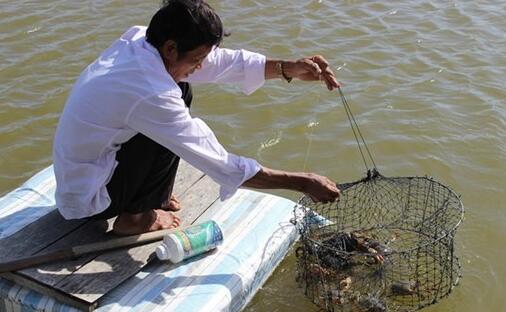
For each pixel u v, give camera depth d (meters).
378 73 6.11
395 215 4.08
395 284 3.55
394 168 4.79
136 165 3.20
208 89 5.79
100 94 2.94
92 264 3.32
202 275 3.41
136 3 7.62
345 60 6.33
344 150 4.98
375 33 6.94
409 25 7.17
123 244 3.44
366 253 3.53
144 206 3.40
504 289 3.71
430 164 4.82
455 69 6.21
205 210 3.86
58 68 6.11
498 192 4.53
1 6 7.45
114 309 3.14
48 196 3.92
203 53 3.03
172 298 3.24
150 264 3.44
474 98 5.70
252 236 3.74
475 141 5.09
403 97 5.71
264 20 7.17
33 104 5.53
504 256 3.96
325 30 6.98
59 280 3.19
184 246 3.43
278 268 3.81
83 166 3.11
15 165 4.83
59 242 3.42
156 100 2.89
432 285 3.60
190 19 2.89
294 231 3.87
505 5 7.79
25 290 3.24
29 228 3.52
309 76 3.67
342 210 4.13
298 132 5.20
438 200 4.15
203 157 3.04
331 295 3.50
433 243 3.46
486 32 7.04
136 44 3.00
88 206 3.21
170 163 3.32
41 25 6.98
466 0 7.95
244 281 3.45
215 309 3.23
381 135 5.16
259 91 5.76
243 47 6.51
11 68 6.07
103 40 6.65
